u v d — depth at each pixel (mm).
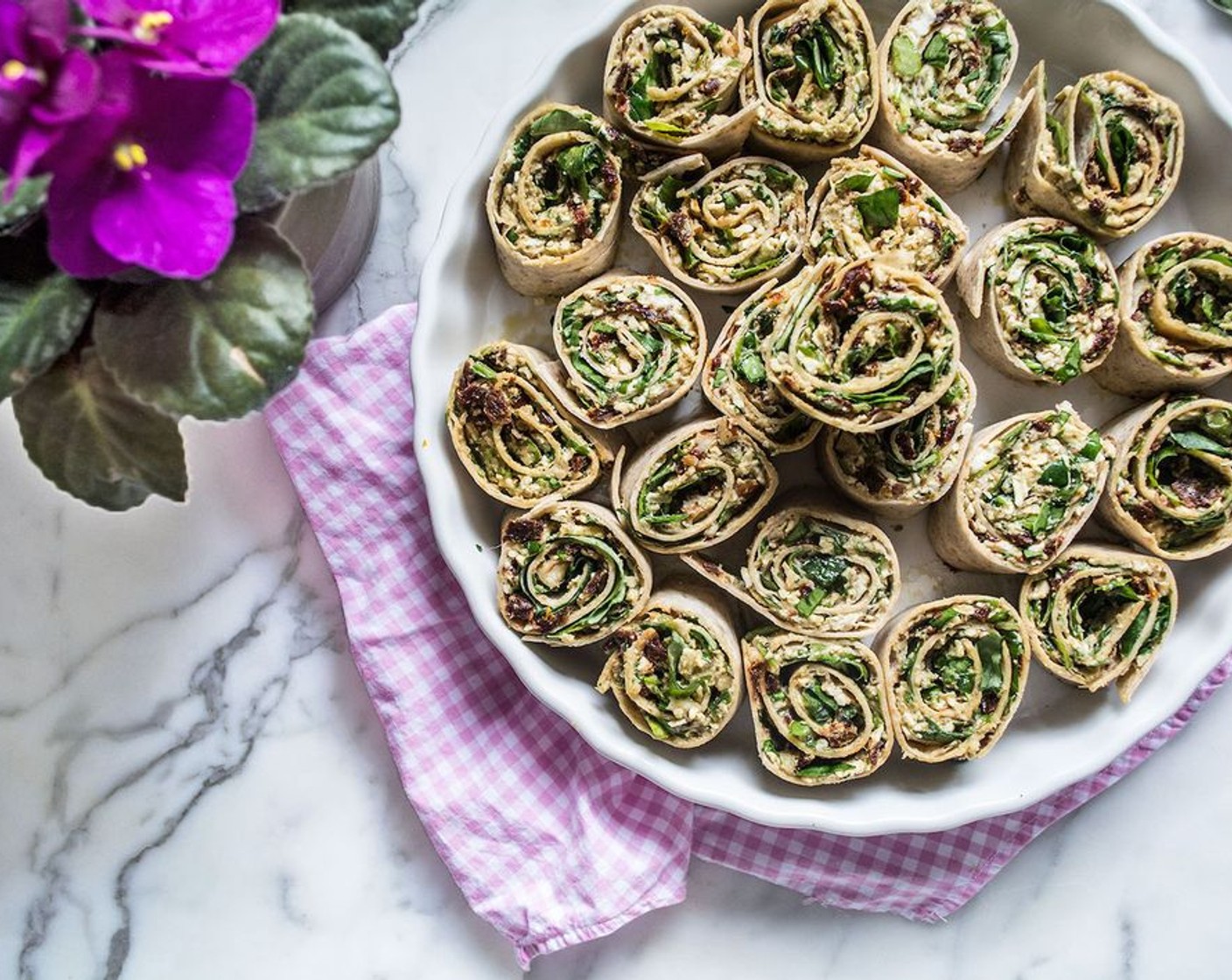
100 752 699
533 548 649
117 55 483
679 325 653
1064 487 657
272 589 702
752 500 655
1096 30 663
